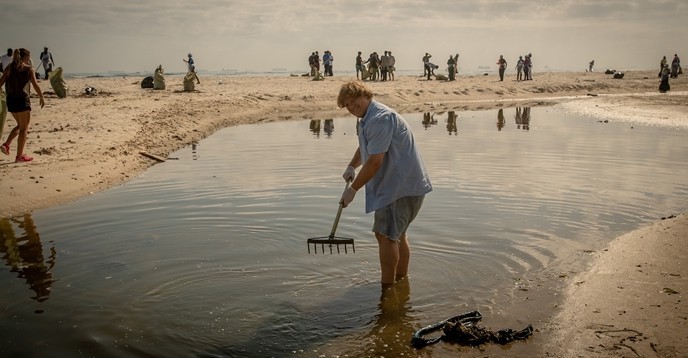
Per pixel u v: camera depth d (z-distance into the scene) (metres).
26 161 9.83
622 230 6.37
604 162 10.78
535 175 9.42
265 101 24.88
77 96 22.70
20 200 7.79
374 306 4.59
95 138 12.41
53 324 4.29
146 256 5.71
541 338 4.00
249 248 5.89
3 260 5.66
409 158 4.80
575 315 4.30
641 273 4.99
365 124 4.77
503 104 28.56
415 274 5.19
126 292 4.86
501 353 3.83
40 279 5.16
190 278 5.14
